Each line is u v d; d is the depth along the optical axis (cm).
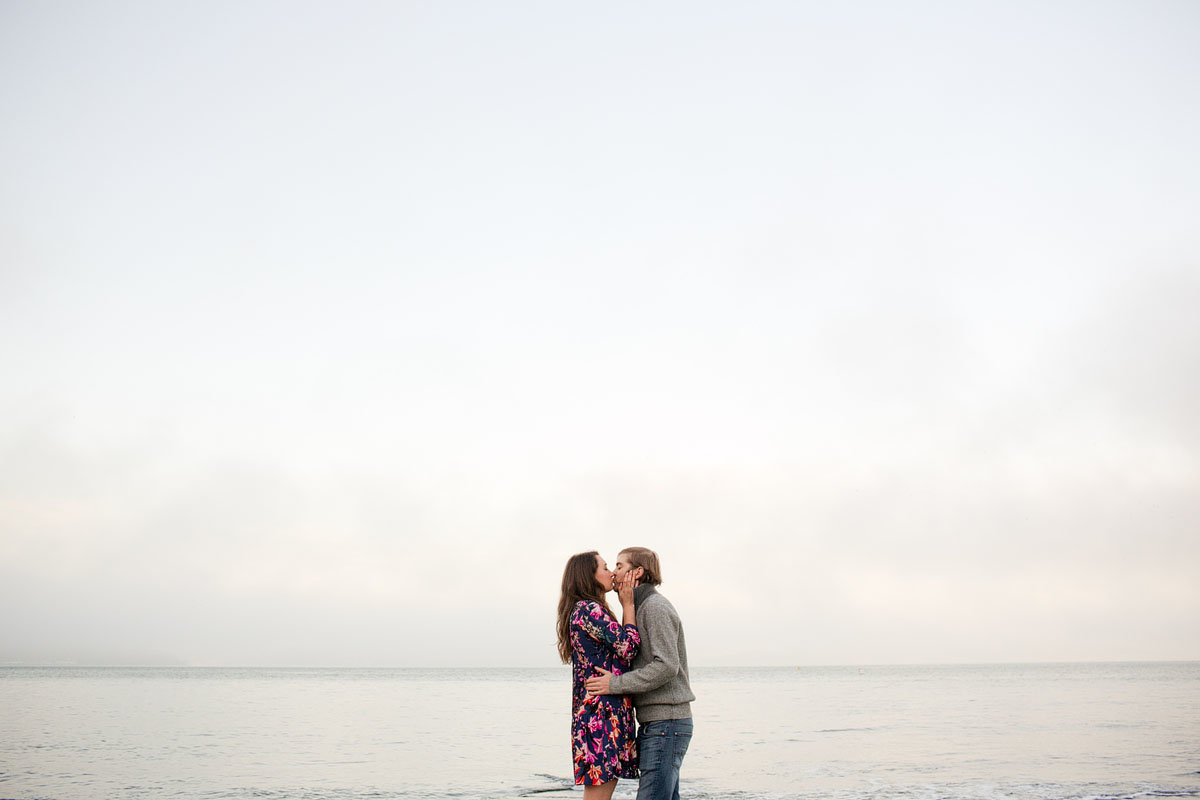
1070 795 1124
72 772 1476
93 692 5434
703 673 19450
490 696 5772
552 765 1645
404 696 5631
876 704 4153
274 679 11256
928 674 15288
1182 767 1436
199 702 4156
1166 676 10531
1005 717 2866
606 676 510
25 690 5659
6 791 1261
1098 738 2012
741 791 1234
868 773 1428
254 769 1548
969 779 1313
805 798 1147
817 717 3164
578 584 548
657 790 507
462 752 1903
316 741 2141
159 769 1528
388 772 1525
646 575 546
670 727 513
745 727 2655
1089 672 14075
